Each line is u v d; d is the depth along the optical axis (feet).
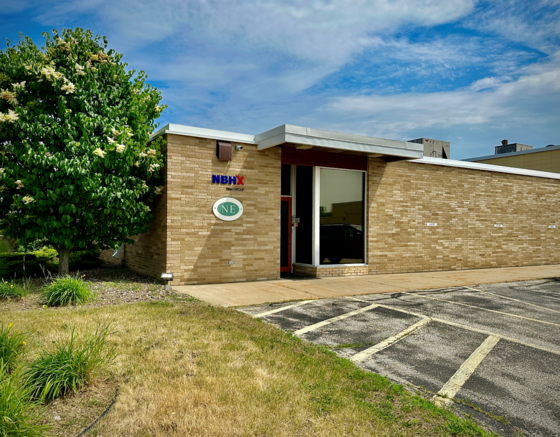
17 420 10.40
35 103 29.48
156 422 11.68
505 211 55.47
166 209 33.58
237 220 36.65
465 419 12.73
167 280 32.78
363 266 43.86
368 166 44.47
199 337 18.75
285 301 28.12
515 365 17.40
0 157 28.22
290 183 44.37
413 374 16.24
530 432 12.17
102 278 36.11
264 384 14.37
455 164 50.44
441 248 49.57
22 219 29.12
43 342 17.22
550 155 74.74
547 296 33.37
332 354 17.69
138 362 15.75
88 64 31.19
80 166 28.71
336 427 11.86
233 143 36.47
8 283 29.60
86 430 11.14
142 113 34.24
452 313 25.94
